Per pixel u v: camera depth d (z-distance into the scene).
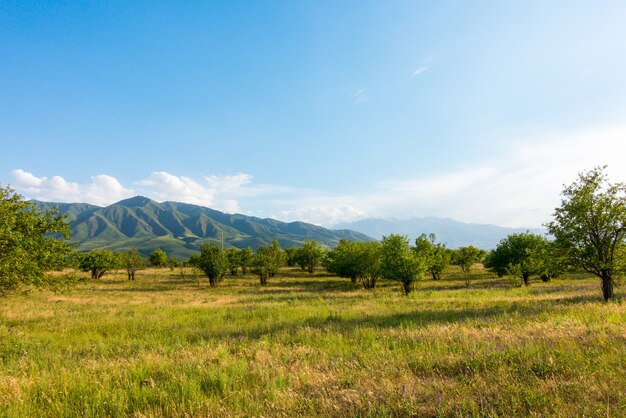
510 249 42.84
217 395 5.41
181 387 5.65
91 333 13.23
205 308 21.08
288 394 5.15
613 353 6.07
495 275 55.41
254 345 9.42
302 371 6.38
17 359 8.84
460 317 13.25
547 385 4.75
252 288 43.91
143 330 13.90
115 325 15.09
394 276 29.50
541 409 4.09
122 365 7.57
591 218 16.14
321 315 15.71
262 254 57.62
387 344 8.41
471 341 7.92
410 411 4.26
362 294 30.84
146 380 6.38
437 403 4.46
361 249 43.19
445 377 5.73
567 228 16.80
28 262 14.03
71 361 8.48
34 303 25.91
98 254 60.25
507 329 9.28
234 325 13.93
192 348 9.29
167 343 10.63
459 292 27.33
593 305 13.63
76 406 5.21
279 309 19.14
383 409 4.21
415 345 8.13
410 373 5.93
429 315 14.30
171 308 21.69
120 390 5.51
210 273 48.75
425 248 40.88
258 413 4.57
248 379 6.25
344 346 8.70
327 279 58.53
